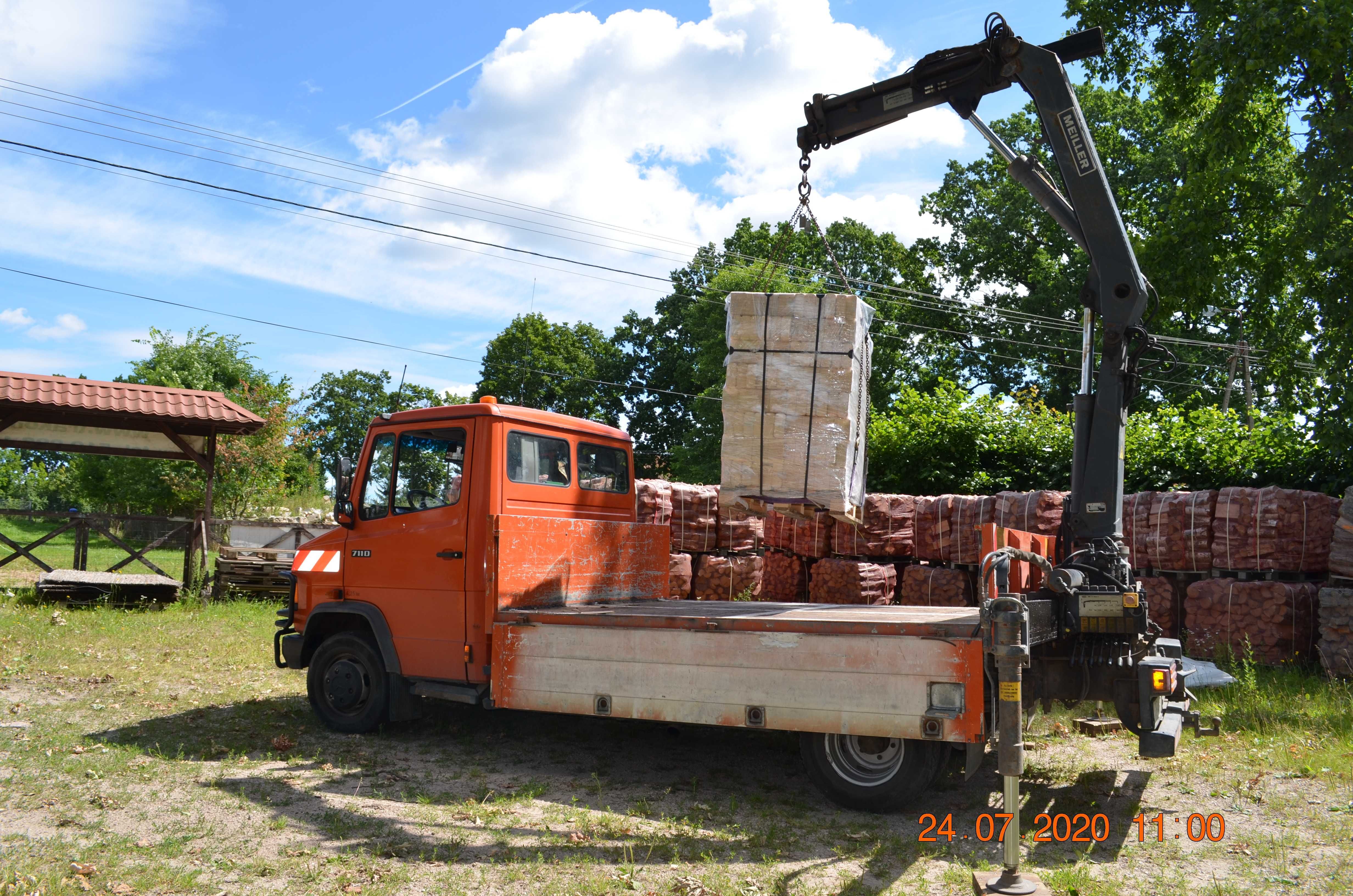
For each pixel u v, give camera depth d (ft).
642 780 19.97
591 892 13.55
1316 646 31.07
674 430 168.45
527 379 172.45
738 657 17.57
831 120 22.33
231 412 50.93
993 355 116.67
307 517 71.41
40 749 20.88
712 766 21.15
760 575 42.60
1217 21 45.96
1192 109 54.49
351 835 15.87
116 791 17.99
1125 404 20.65
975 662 15.70
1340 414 37.47
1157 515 34.19
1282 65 43.16
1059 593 18.56
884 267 125.90
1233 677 28.37
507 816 17.15
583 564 22.79
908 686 16.19
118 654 33.91
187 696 27.40
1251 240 51.65
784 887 13.79
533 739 23.43
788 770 20.81
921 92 21.62
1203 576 33.96
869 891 13.69
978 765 15.98
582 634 19.11
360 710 23.21
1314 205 42.50
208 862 14.48
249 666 32.17
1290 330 49.85
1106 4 54.03
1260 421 42.11
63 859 14.28
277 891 13.44
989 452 49.24
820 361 18.53
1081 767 20.83
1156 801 18.33
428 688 21.67
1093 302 20.85
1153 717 17.33
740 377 18.95
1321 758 20.65
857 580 38.09
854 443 18.95
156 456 51.75
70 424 50.06
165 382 118.52
